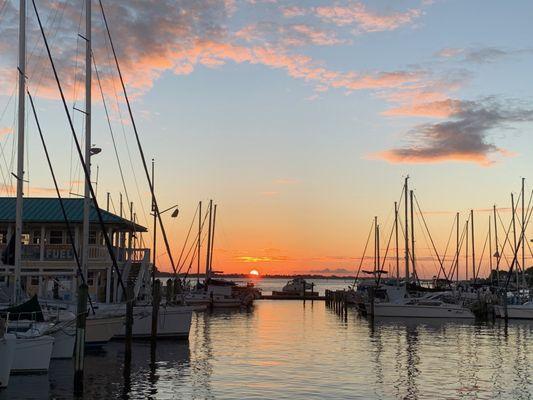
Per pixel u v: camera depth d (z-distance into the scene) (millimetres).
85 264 30531
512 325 52250
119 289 42688
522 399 22125
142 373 25625
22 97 27250
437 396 22438
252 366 28094
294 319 56906
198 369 26938
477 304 61125
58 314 27250
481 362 30656
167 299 38938
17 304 26656
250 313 64688
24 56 27422
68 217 42062
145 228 47344
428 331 46375
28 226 42656
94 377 24453
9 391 21422
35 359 23938
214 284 72562
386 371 27484
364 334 43656
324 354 32688
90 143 31438
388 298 65250
